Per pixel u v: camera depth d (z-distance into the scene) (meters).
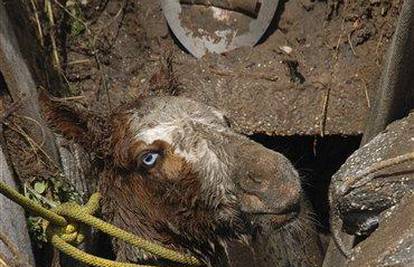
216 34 3.03
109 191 2.27
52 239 2.07
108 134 2.23
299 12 3.06
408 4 2.21
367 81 2.93
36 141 2.49
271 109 2.91
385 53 2.95
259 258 2.19
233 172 2.09
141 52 3.12
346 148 3.08
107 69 3.08
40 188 2.45
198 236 2.21
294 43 3.03
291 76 2.95
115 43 3.12
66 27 3.08
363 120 2.90
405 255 1.70
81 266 2.48
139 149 2.16
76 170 2.62
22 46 2.68
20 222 2.23
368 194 1.89
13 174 2.42
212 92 2.93
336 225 2.00
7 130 2.48
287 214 2.05
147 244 2.15
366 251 1.81
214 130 2.14
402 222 1.79
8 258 2.01
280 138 3.03
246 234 2.16
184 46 3.05
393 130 2.03
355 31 3.00
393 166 1.89
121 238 2.12
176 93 2.41
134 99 2.30
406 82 2.31
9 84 2.44
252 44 3.03
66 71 3.03
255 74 2.95
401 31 2.25
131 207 2.25
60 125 2.27
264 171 2.03
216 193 2.12
